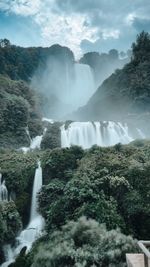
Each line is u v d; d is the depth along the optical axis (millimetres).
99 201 19219
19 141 40562
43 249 17609
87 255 16047
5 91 46281
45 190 24859
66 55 99562
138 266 9852
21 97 45469
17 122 41844
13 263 20141
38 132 43156
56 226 20109
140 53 58469
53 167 26969
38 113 49438
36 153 31906
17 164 28672
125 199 20094
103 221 18266
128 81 57375
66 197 20500
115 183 20562
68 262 16438
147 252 8734
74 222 17875
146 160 23109
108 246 16281
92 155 25594
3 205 24234
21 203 26156
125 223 19359
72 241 16828
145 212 19266
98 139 40438
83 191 19984
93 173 22047
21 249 21969
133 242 16484
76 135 40500
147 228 19500
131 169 21266
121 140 41094
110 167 22453
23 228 26078
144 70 54562
